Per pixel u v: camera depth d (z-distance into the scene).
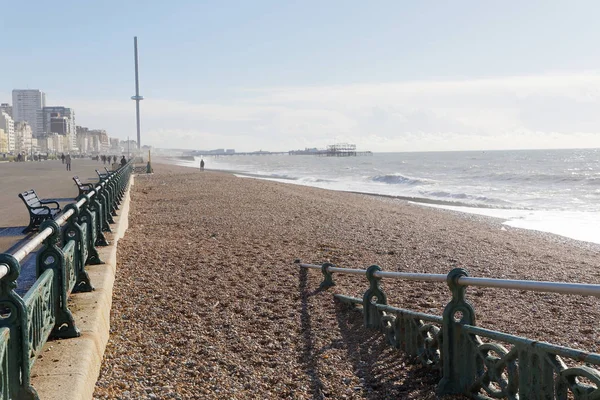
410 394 4.98
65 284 5.15
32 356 4.00
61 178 35.97
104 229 11.19
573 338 6.51
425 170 87.56
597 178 47.59
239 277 9.31
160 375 5.23
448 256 11.96
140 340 6.18
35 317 4.09
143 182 36.56
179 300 7.80
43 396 3.90
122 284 8.41
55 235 5.09
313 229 15.33
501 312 7.62
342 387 5.16
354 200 28.20
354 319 7.21
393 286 8.98
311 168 107.31
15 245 11.12
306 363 5.74
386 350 6.05
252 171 89.00
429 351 5.43
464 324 4.85
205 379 5.23
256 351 6.02
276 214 18.53
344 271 8.42
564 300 8.27
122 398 4.66
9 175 40.09
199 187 31.66
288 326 6.89
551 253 13.49
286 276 9.52
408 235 14.85
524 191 39.22
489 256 12.19
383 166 116.00
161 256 10.67
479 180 54.12
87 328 5.32
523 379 4.12
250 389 5.07
